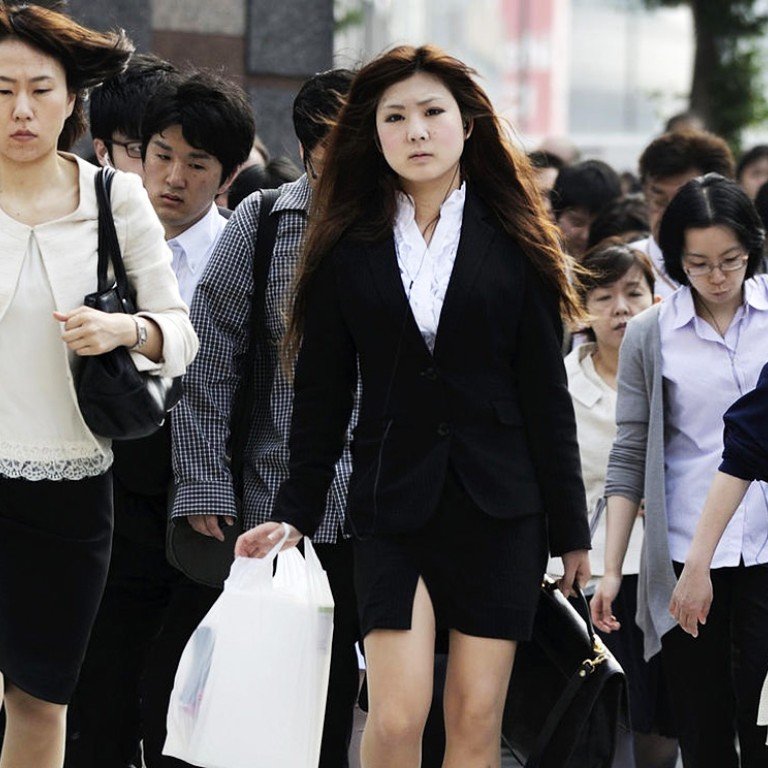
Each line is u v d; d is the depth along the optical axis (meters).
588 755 17.84
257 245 19.78
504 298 16.84
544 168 30.72
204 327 19.70
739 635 19.80
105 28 36.91
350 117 17.22
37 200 17.02
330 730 19.69
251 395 19.94
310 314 17.25
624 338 21.02
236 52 38.03
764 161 35.84
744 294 20.45
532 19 135.62
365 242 17.09
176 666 20.17
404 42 17.72
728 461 18.50
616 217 30.47
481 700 16.80
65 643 17.44
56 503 17.20
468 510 16.77
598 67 145.75
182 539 19.55
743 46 72.12
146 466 20.16
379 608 16.70
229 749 16.73
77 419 17.08
